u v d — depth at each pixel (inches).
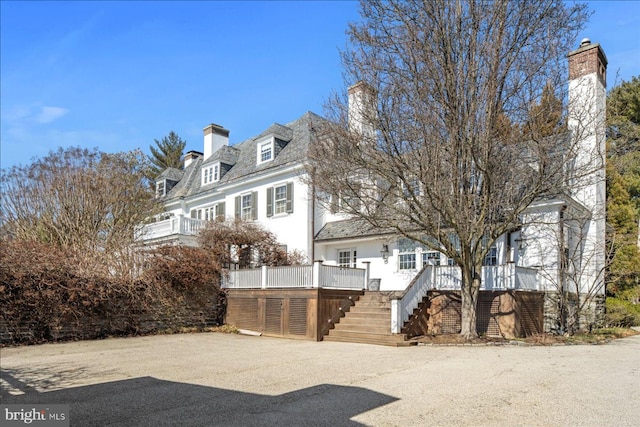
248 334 684.1
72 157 944.9
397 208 524.7
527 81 503.2
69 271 601.6
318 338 597.0
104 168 960.3
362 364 394.9
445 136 502.6
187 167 1449.3
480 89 502.3
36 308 566.9
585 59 735.7
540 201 651.5
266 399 274.8
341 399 270.4
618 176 997.2
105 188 938.7
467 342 527.8
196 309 737.6
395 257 795.4
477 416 232.8
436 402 260.2
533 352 460.8
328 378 335.0
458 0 515.2
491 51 498.0
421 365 382.0
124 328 649.0
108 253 674.2
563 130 518.3
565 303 647.8
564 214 685.9
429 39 504.4
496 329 595.5
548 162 490.6
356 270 681.6
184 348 522.3
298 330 626.5
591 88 609.3
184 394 291.0
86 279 613.0
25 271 561.6
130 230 924.0
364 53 531.2
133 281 658.8
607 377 328.5
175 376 352.8
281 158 964.0
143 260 683.4
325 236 874.1
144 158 1087.6
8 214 906.7
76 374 365.1
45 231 870.4
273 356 453.4
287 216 927.7
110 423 229.6
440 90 495.2
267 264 836.0
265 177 976.3
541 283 672.4
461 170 510.9
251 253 834.8
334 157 525.0
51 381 338.3
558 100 506.6
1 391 306.5
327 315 617.0
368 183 557.3
